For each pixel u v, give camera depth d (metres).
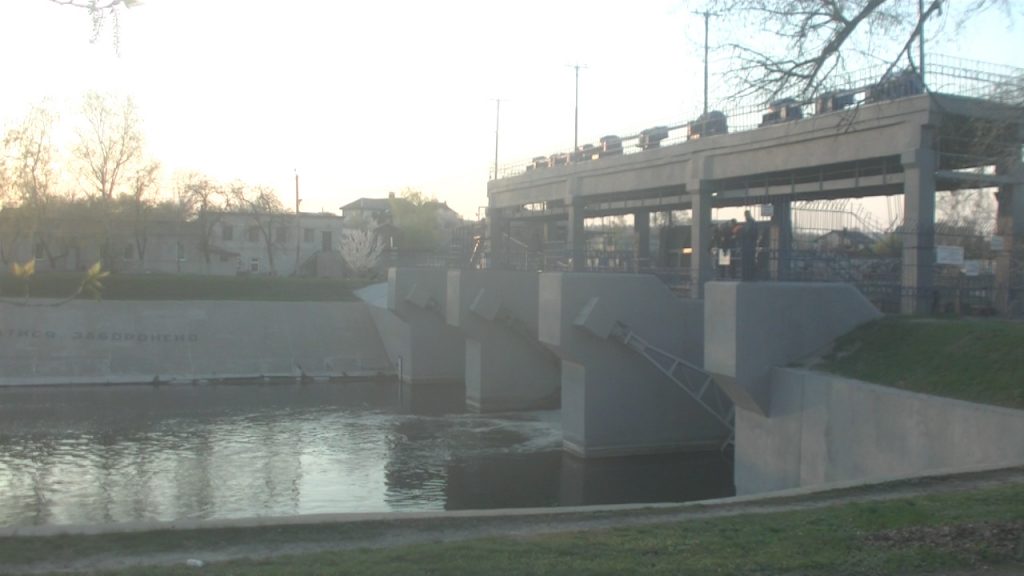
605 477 27.80
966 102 18.33
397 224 93.00
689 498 25.55
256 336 52.53
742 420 22.34
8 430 35.12
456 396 45.12
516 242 52.41
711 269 36.69
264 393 45.81
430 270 48.31
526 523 10.76
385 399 43.97
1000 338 18.22
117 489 26.22
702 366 30.36
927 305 25.88
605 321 29.25
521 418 38.50
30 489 26.17
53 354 48.19
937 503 10.79
